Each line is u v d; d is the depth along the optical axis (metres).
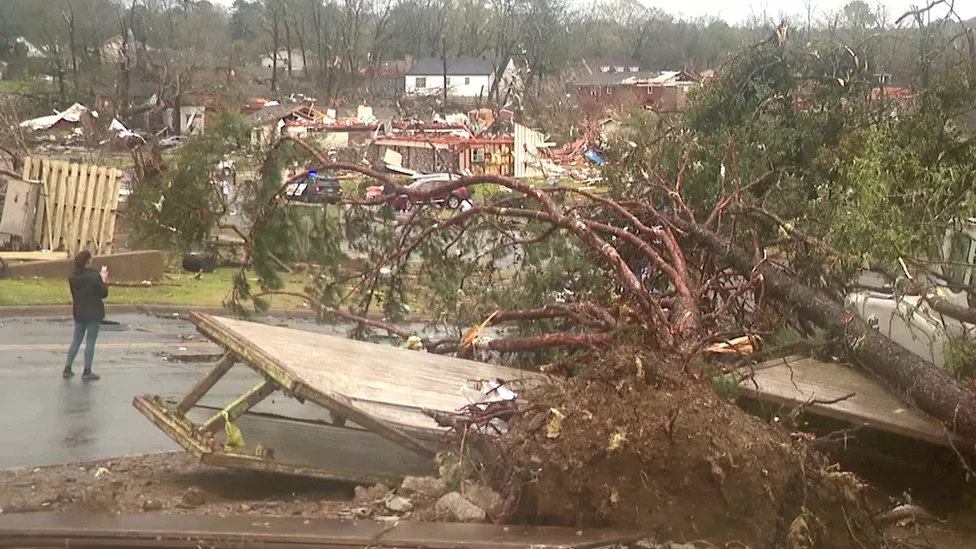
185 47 66.75
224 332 6.55
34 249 20.20
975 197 8.36
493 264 9.95
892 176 8.51
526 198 9.31
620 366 5.62
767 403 7.14
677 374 5.75
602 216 9.74
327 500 6.23
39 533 5.11
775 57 13.34
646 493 5.27
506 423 6.35
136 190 18.78
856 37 14.73
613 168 10.92
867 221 8.20
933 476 7.91
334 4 82.62
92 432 8.55
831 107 12.16
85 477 6.85
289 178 10.29
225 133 14.41
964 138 9.51
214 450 6.26
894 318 8.73
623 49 73.38
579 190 9.05
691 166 10.99
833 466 5.80
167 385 10.76
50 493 6.25
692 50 68.56
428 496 5.97
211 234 21.33
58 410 9.35
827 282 8.81
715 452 5.24
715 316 7.66
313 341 7.32
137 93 55.81
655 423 5.30
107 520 5.37
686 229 9.21
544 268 9.46
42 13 62.03
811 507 5.53
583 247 9.08
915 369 7.24
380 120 55.03
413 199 9.54
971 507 7.18
